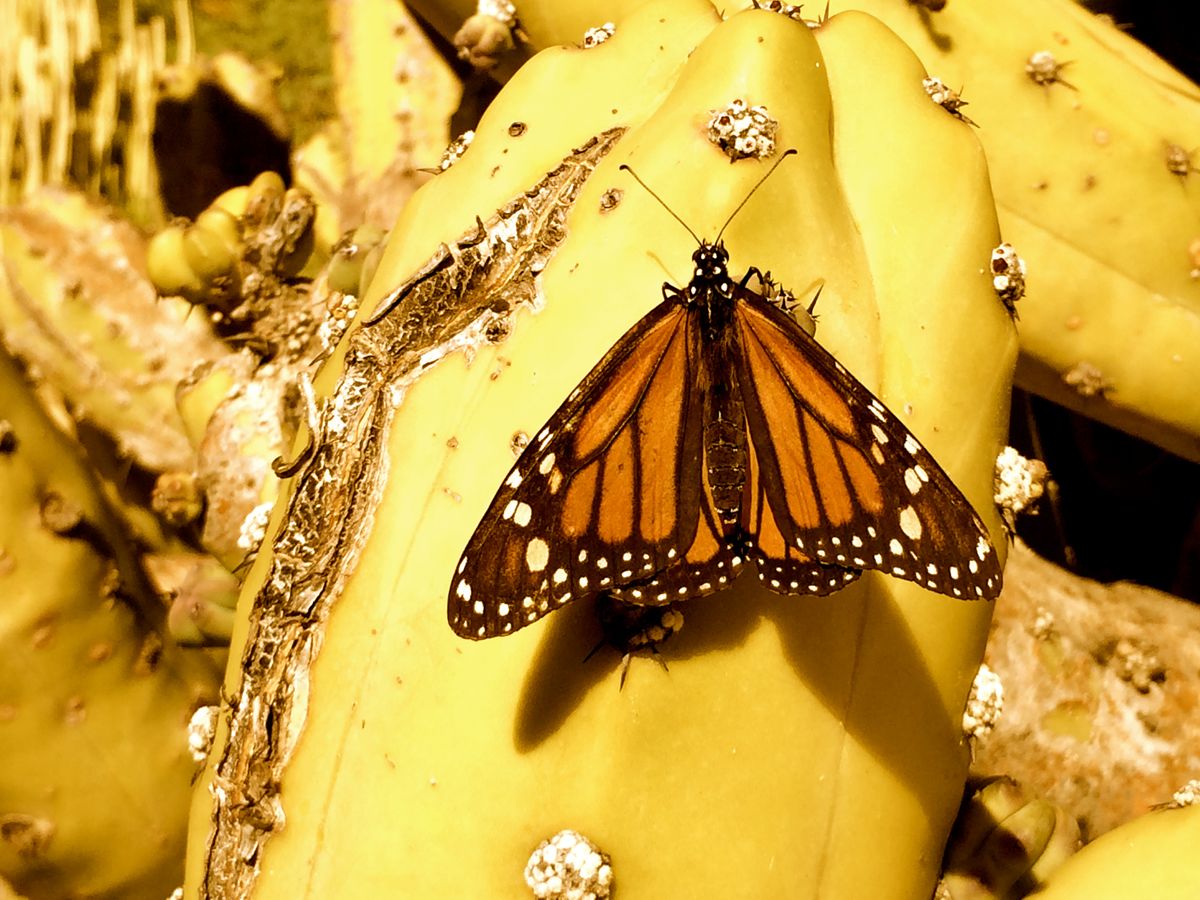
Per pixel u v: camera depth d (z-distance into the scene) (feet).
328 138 1.64
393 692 1.05
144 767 1.33
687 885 1.03
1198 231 1.33
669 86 1.15
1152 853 1.07
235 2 2.04
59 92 1.79
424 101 1.59
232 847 1.08
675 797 1.03
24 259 1.57
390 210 1.56
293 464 1.14
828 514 1.01
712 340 1.02
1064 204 1.33
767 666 1.04
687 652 1.03
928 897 1.11
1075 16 1.36
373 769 1.05
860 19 1.15
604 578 0.99
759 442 1.03
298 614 1.08
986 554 0.98
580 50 1.18
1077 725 1.36
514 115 1.16
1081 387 1.37
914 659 1.07
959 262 1.10
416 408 1.09
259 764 1.07
